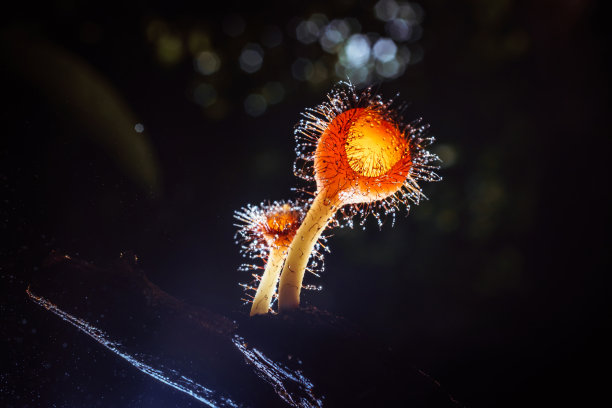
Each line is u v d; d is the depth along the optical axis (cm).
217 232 50
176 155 60
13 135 28
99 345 22
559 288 63
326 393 18
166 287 31
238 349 19
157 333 20
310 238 19
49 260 21
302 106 71
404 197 20
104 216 27
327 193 19
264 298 19
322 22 72
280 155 67
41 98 32
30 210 25
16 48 42
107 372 22
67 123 31
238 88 71
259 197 63
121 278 20
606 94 61
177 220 50
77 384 22
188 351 19
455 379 51
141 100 63
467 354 55
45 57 42
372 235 63
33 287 20
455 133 69
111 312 20
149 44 66
